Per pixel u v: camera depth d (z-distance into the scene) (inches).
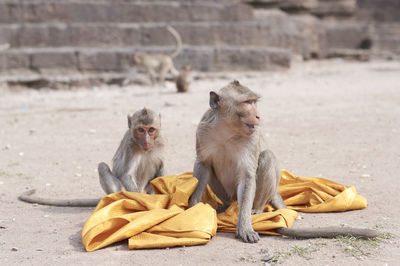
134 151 263.0
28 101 769.6
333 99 708.0
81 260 193.8
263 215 227.8
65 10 1016.9
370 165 353.4
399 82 922.1
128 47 1030.4
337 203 254.2
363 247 201.9
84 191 305.3
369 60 1510.8
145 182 280.5
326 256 193.8
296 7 1441.9
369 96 731.4
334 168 348.2
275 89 845.2
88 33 1003.9
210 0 1173.1
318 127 504.7
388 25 1769.2
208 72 1046.4
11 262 193.0
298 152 400.2
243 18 1162.0
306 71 1167.0
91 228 211.2
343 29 1619.1
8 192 301.9
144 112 256.1
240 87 226.7
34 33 975.6
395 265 183.6
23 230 232.8
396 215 245.0
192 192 237.8
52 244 213.5
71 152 414.0
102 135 485.4
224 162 243.4
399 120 533.0
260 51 1095.0
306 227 231.8
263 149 254.1
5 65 929.5
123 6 1054.4
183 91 826.8
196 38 1083.9
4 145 444.8
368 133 469.4
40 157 397.1
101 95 828.6
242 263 189.3
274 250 201.8
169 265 187.8
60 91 911.7
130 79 964.6
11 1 986.7
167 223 214.8
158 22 1081.4
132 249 205.2
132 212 234.8
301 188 274.1
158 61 933.8
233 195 256.7
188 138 461.1
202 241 208.7
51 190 307.6
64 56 956.0
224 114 225.0
